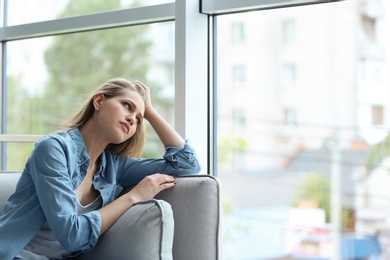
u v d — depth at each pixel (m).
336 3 2.54
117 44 3.03
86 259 2.14
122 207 2.14
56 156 2.12
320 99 2.59
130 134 2.25
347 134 2.54
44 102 3.36
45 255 2.19
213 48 2.78
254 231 2.77
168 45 2.85
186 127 2.68
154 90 2.90
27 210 2.12
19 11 3.47
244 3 2.59
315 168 2.62
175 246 2.21
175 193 2.24
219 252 2.23
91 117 2.27
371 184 2.49
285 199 2.69
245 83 2.74
